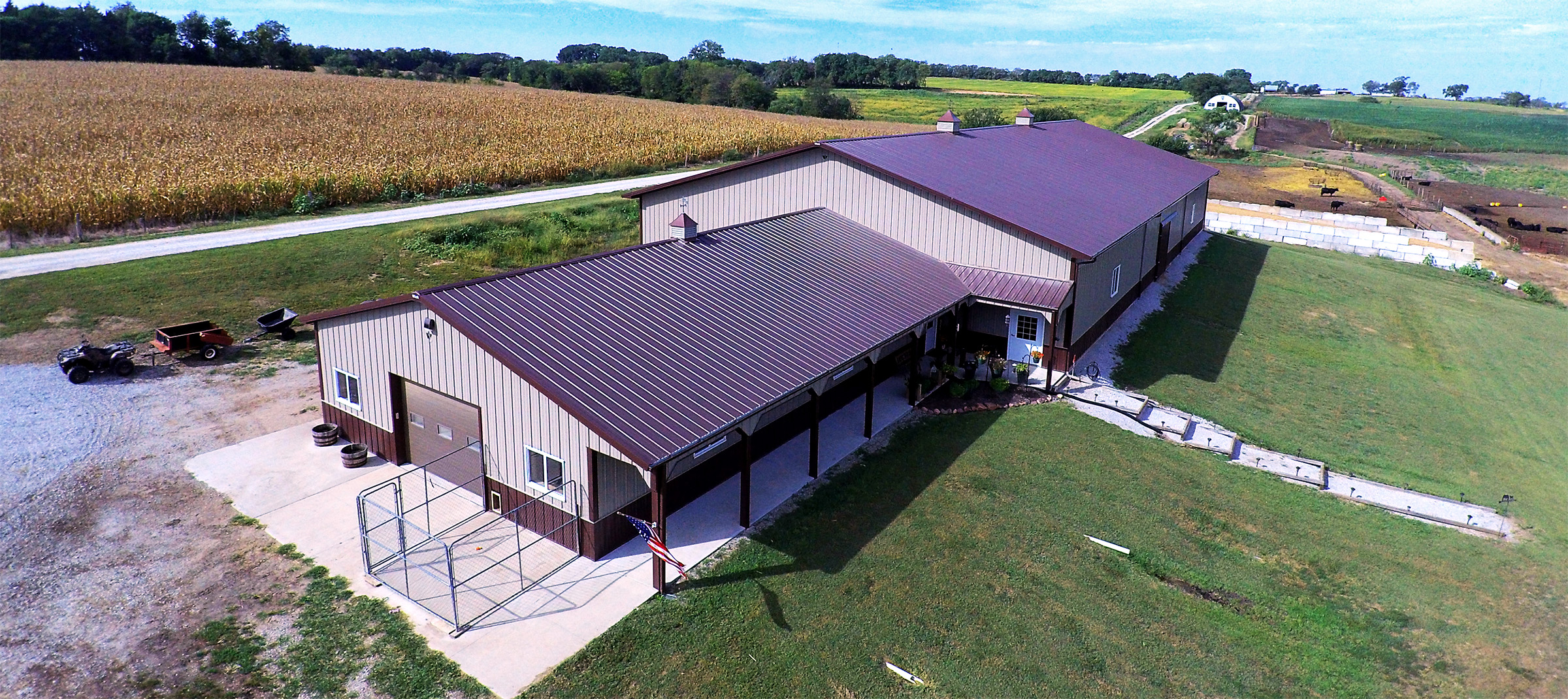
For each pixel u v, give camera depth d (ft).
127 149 162.09
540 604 43.37
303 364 75.51
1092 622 45.98
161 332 73.26
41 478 53.01
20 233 107.96
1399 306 118.11
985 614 45.52
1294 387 85.76
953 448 63.46
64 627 39.83
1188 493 60.64
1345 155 292.81
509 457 49.80
